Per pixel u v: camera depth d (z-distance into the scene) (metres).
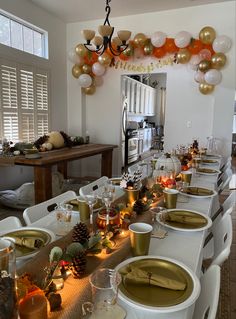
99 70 4.96
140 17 4.84
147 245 1.11
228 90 4.47
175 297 0.85
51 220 1.50
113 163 5.63
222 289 2.10
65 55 5.52
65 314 0.74
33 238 1.20
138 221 1.38
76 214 1.59
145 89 8.71
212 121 4.67
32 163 3.25
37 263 0.95
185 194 1.98
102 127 5.61
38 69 4.79
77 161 5.84
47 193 3.41
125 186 1.67
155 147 9.71
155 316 0.80
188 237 1.34
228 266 2.42
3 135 4.14
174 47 4.61
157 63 4.87
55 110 5.34
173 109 4.91
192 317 1.01
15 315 0.69
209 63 4.32
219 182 3.32
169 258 1.06
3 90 4.08
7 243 0.84
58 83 5.37
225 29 4.35
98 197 1.60
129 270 0.97
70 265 0.90
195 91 4.72
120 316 0.76
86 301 0.81
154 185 1.90
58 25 5.20
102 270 0.84
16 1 4.16
